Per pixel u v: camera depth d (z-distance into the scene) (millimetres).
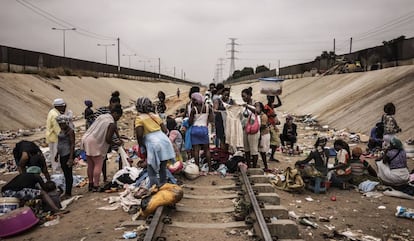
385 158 9148
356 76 29609
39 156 8102
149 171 7652
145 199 6785
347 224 7078
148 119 7547
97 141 8750
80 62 51562
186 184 8875
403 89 19266
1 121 20047
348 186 9617
